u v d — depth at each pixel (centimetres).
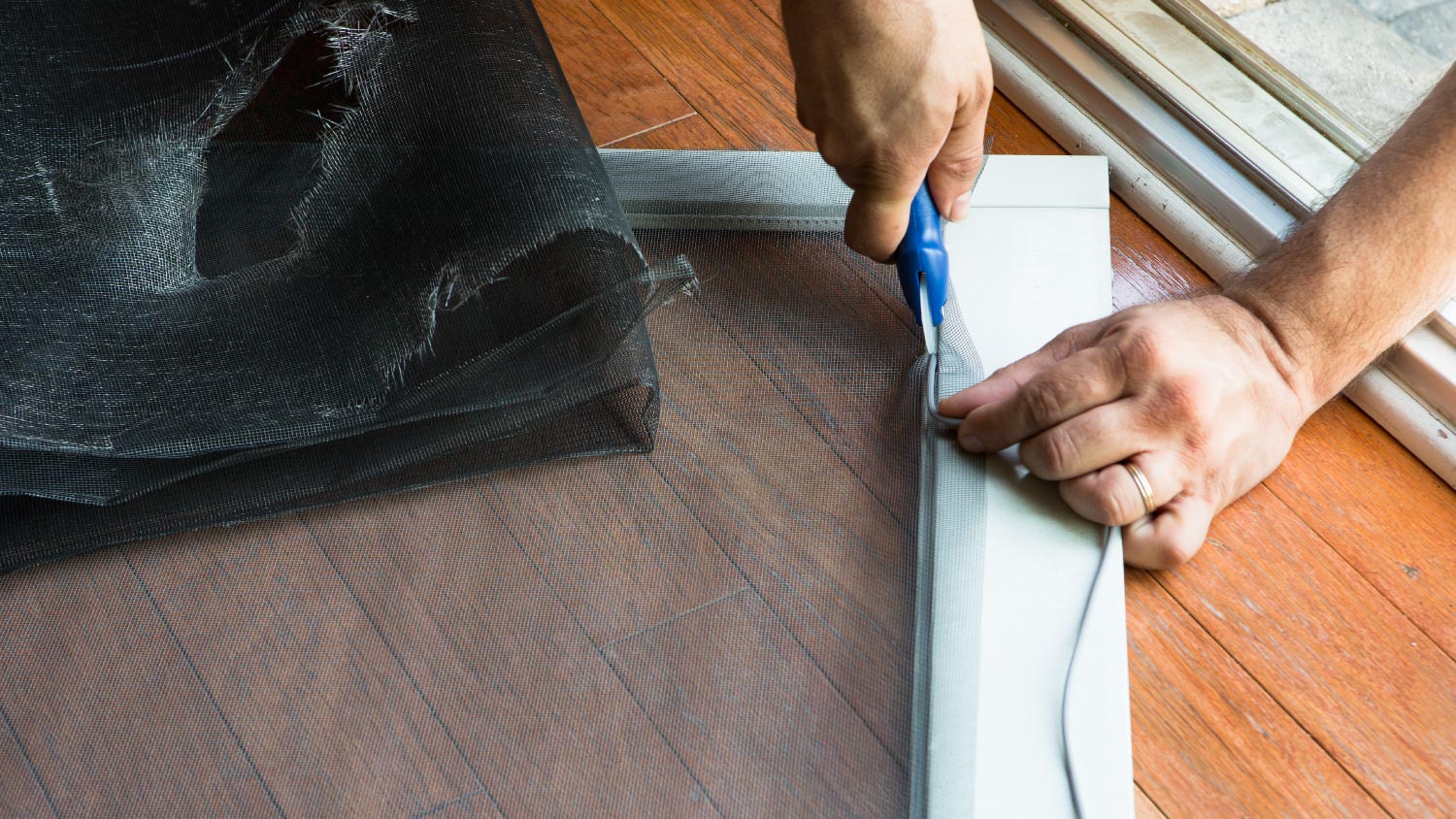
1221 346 94
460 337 99
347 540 96
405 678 88
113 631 91
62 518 97
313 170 109
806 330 108
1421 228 91
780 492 97
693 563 93
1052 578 90
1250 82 124
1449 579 95
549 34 144
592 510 96
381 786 82
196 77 113
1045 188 119
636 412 101
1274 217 115
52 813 82
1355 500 100
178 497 97
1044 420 93
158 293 104
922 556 92
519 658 88
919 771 81
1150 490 90
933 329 104
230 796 82
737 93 136
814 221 115
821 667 87
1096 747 82
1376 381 106
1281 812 82
